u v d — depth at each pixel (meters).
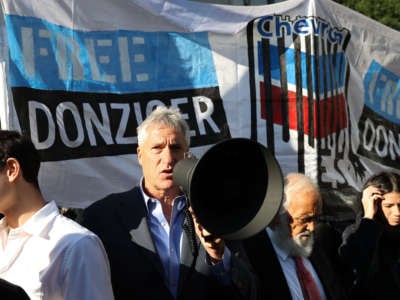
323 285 3.32
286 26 4.38
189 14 4.05
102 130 3.65
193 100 4.00
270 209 2.02
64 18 3.58
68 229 2.37
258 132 4.21
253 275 2.82
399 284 3.70
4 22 3.47
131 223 2.81
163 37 3.94
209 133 4.03
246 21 4.24
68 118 3.54
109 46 3.74
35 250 2.37
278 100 4.29
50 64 3.51
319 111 4.44
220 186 2.00
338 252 3.65
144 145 2.83
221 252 2.27
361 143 4.83
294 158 4.32
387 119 5.03
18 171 2.40
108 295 2.35
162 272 2.74
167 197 2.83
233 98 4.14
